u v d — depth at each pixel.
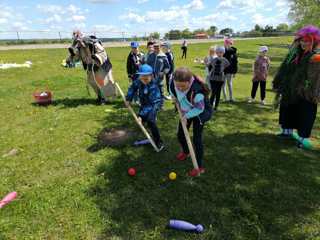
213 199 4.35
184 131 4.75
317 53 5.46
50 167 5.29
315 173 5.11
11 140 6.45
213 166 5.30
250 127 7.39
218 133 6.90
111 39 54.66
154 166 5.28
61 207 4.19
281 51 40.34
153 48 8.38
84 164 5.38
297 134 6.43
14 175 5.04
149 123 5.70
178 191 4.55
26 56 22.94
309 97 5.62
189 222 3.91
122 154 5.73
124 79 14.33
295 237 3.66
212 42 54.69
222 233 3.71
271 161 5.50
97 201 4.31
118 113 8.25
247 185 4.72
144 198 4.39
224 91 10.33
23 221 3.92
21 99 9.90
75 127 7.18
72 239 3.62
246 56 32.75
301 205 4.25
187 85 4.47
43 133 6.82
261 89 9.92
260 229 3.78
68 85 12.36
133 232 3.73
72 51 8.86
